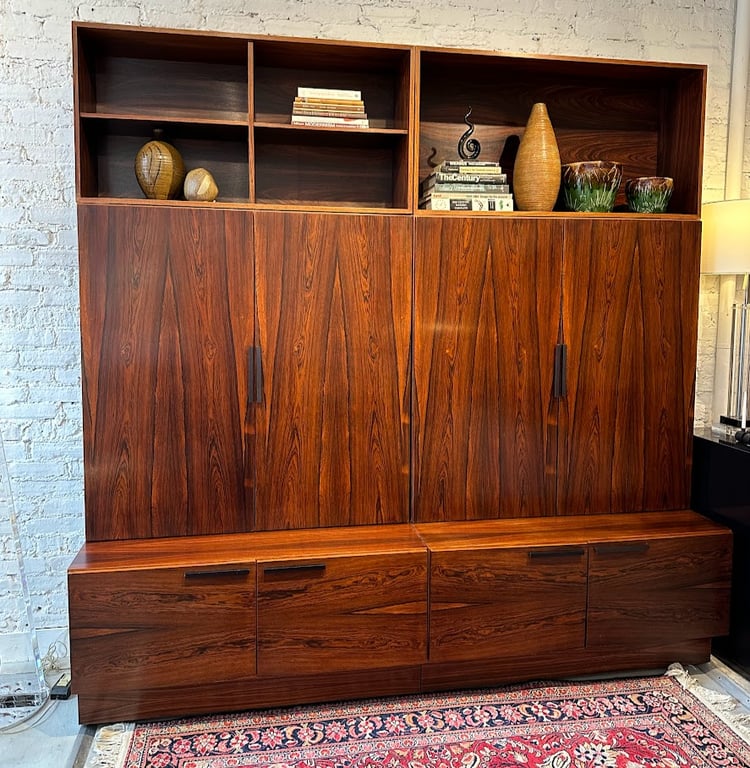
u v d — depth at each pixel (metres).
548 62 2.79
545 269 2.78
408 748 2.34
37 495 2.90
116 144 2.79
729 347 3.34
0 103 2.74
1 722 2.49
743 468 2.75
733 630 2.86
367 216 2.65
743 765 2.25
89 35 2.51
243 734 2.41
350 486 2.73
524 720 2.49
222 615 2.42
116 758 2.27
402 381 2.73
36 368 2.86
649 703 2.60
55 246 2.83
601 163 2.83
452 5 3.04
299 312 2.63
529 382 2.81
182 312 2.55
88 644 2.36
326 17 2.95
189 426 2.60
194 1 2.85
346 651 2.52
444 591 2.55
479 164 2.81
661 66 2.84
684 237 2.87
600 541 2.65
